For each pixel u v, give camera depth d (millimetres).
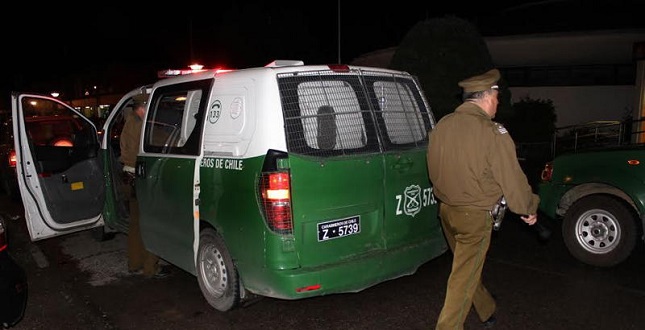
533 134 13211
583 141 12516
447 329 3342
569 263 5387
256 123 3668
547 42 14875
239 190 3734
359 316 4262
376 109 4109
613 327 3920
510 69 15664
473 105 3299
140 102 5445
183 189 4344
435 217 4504
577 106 14656
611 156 5152
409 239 4266
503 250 5883
